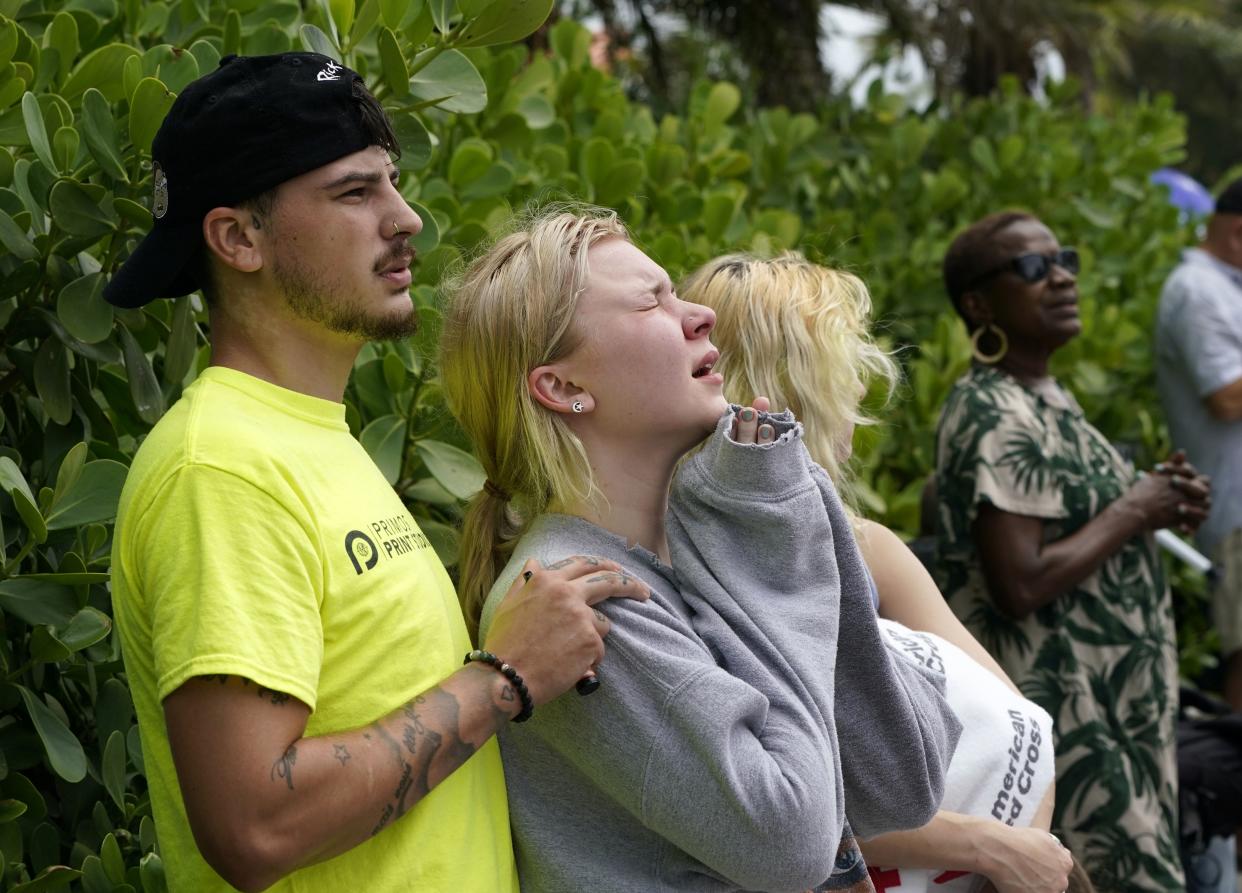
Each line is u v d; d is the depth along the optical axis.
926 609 2.25
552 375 1.67
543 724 1.59
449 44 2.14
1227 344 4.20
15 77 1.98
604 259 1.68
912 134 4.58
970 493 3.14
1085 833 3.07
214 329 1.54
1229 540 4.21
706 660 1.57
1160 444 4.77
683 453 1.72
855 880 1.73
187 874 1.44
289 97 1.46
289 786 1.31
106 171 1.91
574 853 1.62
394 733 1.38
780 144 4.18
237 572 1.35
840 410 2.12
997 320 3.31
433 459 2.30
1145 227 5.10
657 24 6.32
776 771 1.50
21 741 1.92
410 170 2.24
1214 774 3.36
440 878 1.45
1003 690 2.10
